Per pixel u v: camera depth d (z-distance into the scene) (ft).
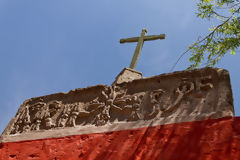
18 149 29.32
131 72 33.50
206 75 27.61
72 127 29.53
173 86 28.40
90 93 32.09
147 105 28.25
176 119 25.46
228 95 25.26
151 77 30.04
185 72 28.66
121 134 26.50
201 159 21.85
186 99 26.78
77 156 26.45
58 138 28.78
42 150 28.30
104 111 29.43
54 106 32.71
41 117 31.99
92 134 27.73
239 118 23.24
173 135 24.27
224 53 35.88
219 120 23.72
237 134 22.20
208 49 36.27
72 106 31.71
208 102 25.72
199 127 23.90
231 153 21.34
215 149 21.99
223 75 26.81
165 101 27.61
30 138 30.04
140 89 29.96
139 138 25.40
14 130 32.30
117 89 31.07
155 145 24.25
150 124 26.17
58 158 27.04
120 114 28.76
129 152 24.76
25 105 34.99
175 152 23.04
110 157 25.04
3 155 29.22
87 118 29.99
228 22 36.09
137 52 36.32
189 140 23.32
